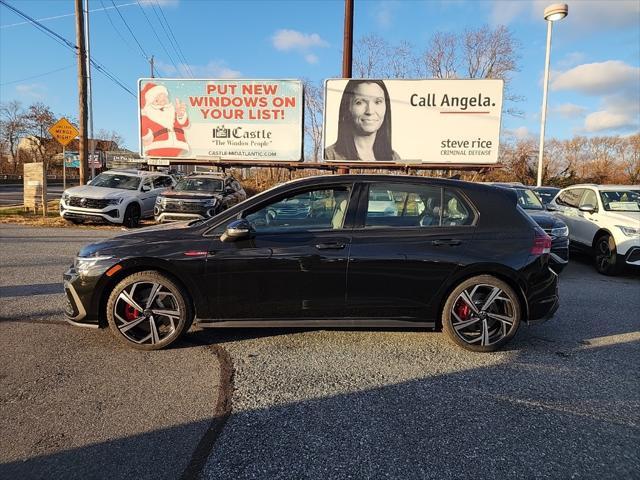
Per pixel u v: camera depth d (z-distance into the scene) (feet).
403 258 13.24
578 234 30.83
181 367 12.29
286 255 13.10
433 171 58.34
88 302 13.20
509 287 13.53
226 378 11.70
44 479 7.75
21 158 171.22
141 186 47.67
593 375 12.30
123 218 43.78
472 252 13.39
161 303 13.33
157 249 13.10
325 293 13.29
